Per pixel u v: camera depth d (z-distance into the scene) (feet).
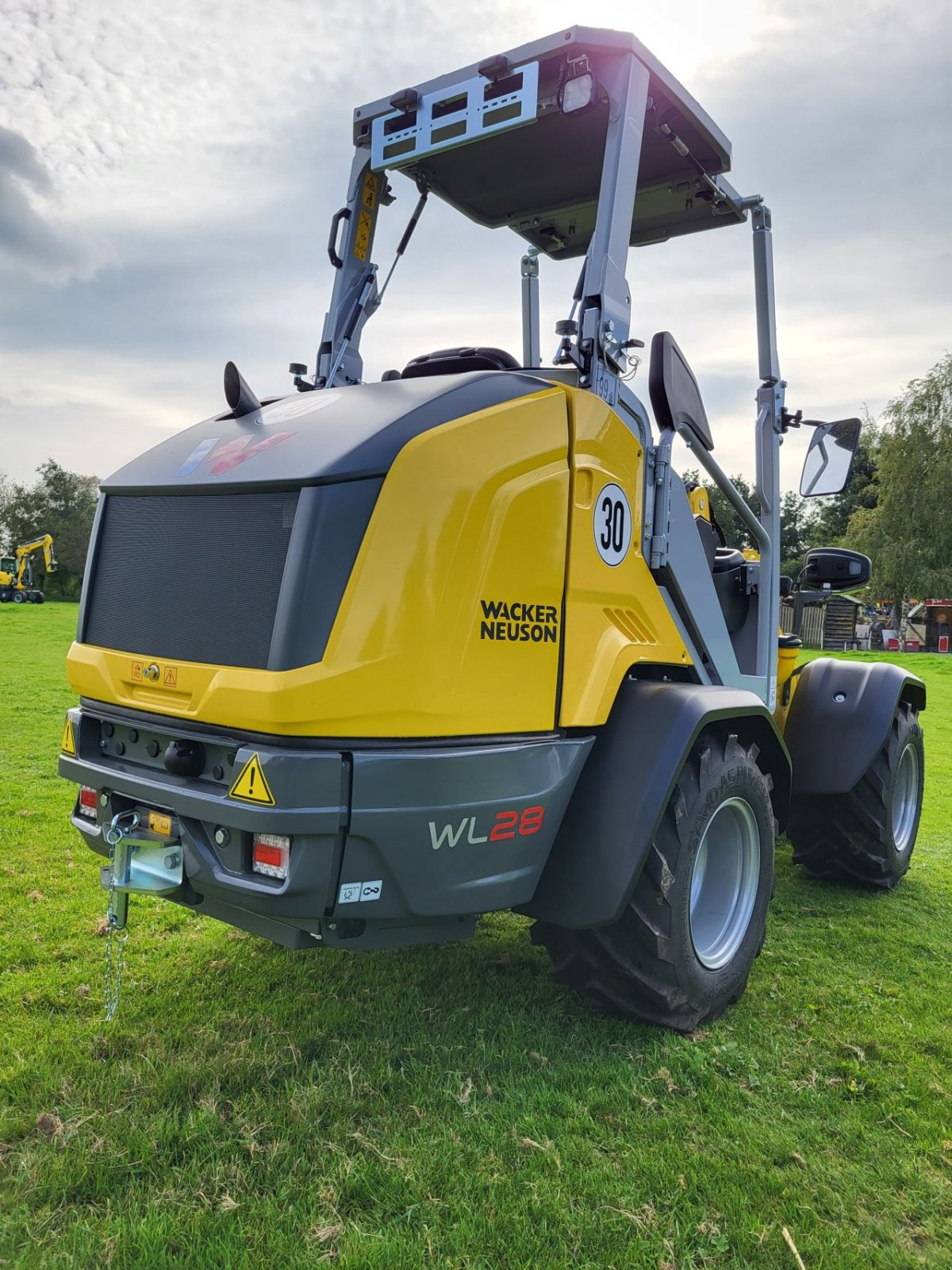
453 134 9.71
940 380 105.70
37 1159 6.75
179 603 8.18
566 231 14.17
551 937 9.05
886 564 105.29
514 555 7.94
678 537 10.23
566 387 8.64
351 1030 8.95
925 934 12.48
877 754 13.46
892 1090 8.29
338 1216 6.31
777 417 12.83
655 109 10.44
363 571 7.13
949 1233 6.45
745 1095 8.07
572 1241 6.17
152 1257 5.85
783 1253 6.15
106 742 9.07
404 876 7.38
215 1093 7.66
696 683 10.72
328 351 11.38
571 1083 8.10
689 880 8.91
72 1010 9.23
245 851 7.28
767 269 12.92
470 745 7.72
